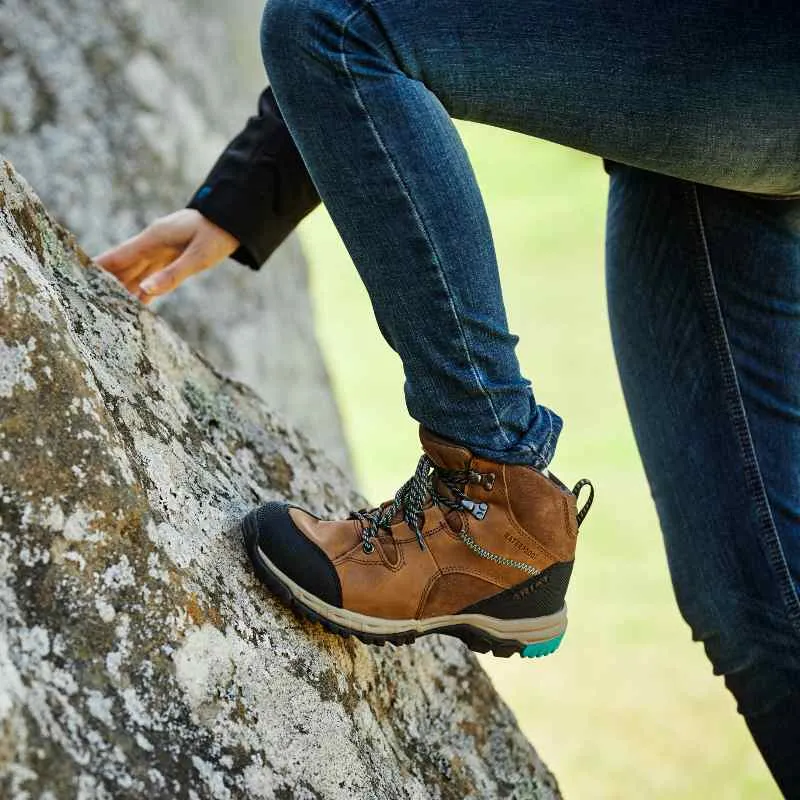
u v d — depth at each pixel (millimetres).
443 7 1823
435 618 2084
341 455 5609
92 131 4676
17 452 1687
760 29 1839
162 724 1695
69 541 1705
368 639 2055
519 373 1977
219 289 5043
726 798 4711
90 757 1561
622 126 1913
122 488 1795
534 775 2604
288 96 1880
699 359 2512
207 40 5648
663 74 1854
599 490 8391
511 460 1981
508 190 22734
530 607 2086
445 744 2418
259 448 2656
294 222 2555
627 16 1828
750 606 2479
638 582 7082
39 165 4508
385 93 1821
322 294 16766
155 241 2594
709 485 2514
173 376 2510
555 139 1972
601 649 6336
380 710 2262
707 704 5668
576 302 14453
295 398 5328
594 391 10891
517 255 17359
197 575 1901
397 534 2053
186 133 5098
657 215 2523
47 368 1753
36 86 4613
